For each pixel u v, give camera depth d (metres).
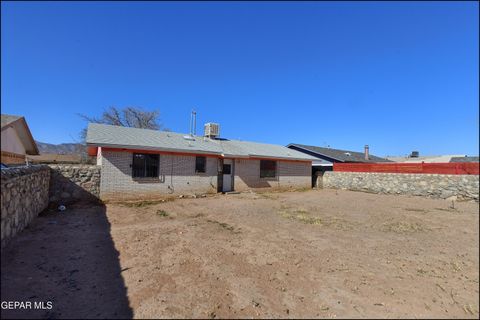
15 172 6.25
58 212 9.55
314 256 5.77
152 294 4.04
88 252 5.60
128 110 31.36
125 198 12.55
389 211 11.23
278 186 19.14
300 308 3.83
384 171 18.03
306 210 11.27
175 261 5.29
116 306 3.70
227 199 13.98
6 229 5.59
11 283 4.13
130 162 12.74
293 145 29.72
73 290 4.07
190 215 9.84
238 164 17.03
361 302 4.02
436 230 8.10
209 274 4.77
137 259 5.33
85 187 11.73
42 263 4.93
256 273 4.88
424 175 16.03
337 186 20.78
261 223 8.74
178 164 14.27
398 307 3.91
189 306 3.76
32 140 13.52
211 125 19.34
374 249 6.29
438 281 4.73
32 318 3.36
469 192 14.19
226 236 7.12
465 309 3.89
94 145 11.68
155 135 15.80
